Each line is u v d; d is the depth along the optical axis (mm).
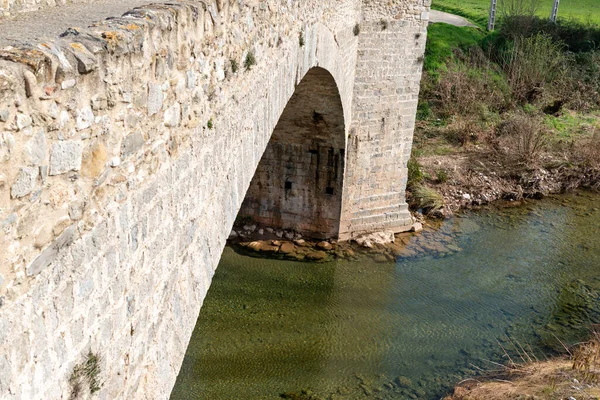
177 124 4465
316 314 13359
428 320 13242
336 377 11367
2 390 2562
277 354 12000
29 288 2764
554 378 10438
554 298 14133
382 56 14945
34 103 2691
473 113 24188
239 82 6035
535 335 12664
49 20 4449
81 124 3102
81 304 3268
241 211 16844
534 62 26578
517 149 21156
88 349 3387
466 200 19188
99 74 3229
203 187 5219
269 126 7582
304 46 9039
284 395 10820
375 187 16516
